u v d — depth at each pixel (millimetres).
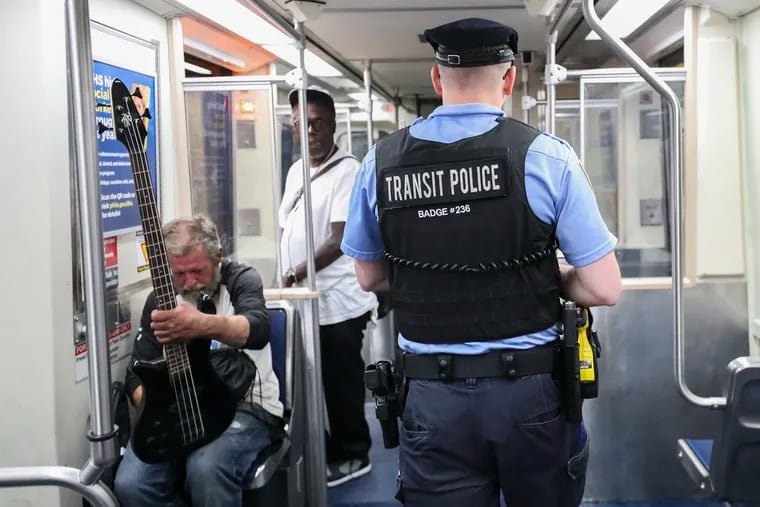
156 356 2436
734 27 3094
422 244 1627
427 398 1668
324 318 3469
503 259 1584
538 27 3877
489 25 1621
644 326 3141
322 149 3486
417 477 1706
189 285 2471
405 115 8523
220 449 2291
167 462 2283
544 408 1628
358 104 6504
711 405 2029
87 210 1296
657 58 3992
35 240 2141
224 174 3191
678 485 3193
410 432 1703
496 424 1616
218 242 2543
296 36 2812
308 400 3068
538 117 5102
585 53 4688
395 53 4789
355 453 3637
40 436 2197
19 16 2084
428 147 1612
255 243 3246
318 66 4797
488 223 1574
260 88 3088
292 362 2840
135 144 2055
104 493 1408
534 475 1661
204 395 2232
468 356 1631
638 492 3215
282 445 2582
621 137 3219
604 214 3279
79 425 2305
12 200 2135
